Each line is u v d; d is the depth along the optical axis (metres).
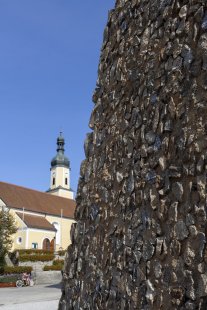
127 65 5.35
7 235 42.53
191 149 3.53
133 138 4.75
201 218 3.25
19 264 42.62
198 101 3.56
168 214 3.72
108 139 5.58
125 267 4.38
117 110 5.45
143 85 4.73
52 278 37.97
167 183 3.81
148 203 4.11
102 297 4.81
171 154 3.85
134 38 5.27
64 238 65.06
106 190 5.28
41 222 60.53
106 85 6.07
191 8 3.93
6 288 30.05
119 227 4.69
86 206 5.90
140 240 4.15
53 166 94.44
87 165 6.21
